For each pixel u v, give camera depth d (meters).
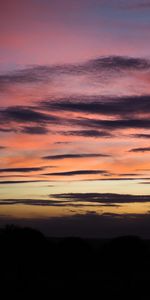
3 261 29.48
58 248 34.78
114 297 20.86
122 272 29.33
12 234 34.16
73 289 22.03
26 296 20.16
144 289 22.64
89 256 34.28
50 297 20.27
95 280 24.73
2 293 20.42
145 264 32.97
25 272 26.09
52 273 27.17
